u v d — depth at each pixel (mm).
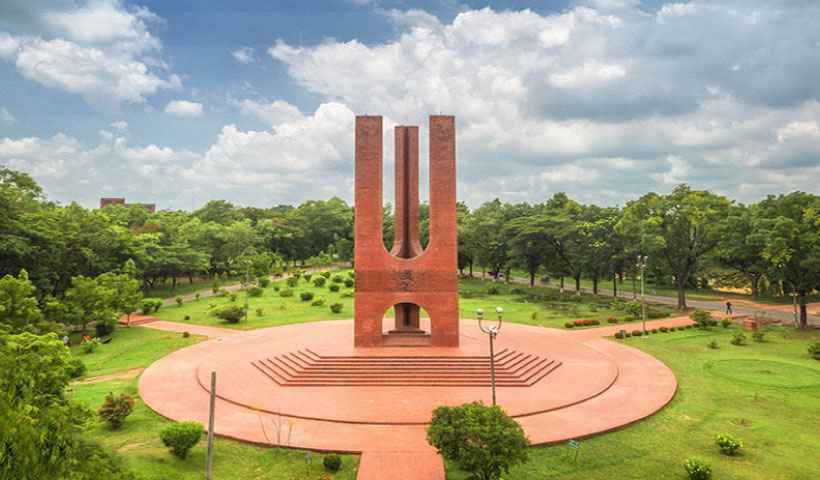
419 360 29250
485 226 81500
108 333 42375
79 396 26547
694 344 39438
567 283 85125
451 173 32406
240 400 25406
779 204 50188
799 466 18812
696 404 25688
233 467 18656
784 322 48219
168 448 19984
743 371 31656
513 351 31703
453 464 18672
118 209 86875
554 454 19688
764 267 48906
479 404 17891
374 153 32406
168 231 74125
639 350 37438
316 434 21297
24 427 7766
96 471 8602
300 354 31156
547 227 68750
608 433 21844
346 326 45750
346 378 28156
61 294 51062
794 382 29297
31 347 15234
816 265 42188
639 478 17828
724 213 55062
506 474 17938
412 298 32156
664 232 55031
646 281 84438
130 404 22656
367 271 32156
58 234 46219
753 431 22109
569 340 40156
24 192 46500
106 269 54156
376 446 20156
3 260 42281
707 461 19156
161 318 50469
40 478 7770
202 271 83188
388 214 107750
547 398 25766
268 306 56531
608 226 62750
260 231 96500
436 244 32281
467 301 62875
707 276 76375
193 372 31328
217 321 48750
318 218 109438
